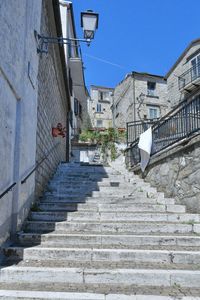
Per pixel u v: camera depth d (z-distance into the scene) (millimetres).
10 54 4285
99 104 38594
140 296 3219
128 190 7496
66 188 7590
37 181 6441
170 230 5168
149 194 7305
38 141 6484
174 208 6250
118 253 4145
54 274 3637
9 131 4453
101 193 7254
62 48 9258
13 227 4633
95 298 3156
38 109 6410
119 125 28984
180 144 6559
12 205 4656
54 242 4605
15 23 4508
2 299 3145
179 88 21281
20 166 4809
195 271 3705
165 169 7320
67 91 12883
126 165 10469
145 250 4262
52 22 8273
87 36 6117
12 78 4395
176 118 7137
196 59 20141
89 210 6168
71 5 13109
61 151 12000
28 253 4141
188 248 4508
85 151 17844
